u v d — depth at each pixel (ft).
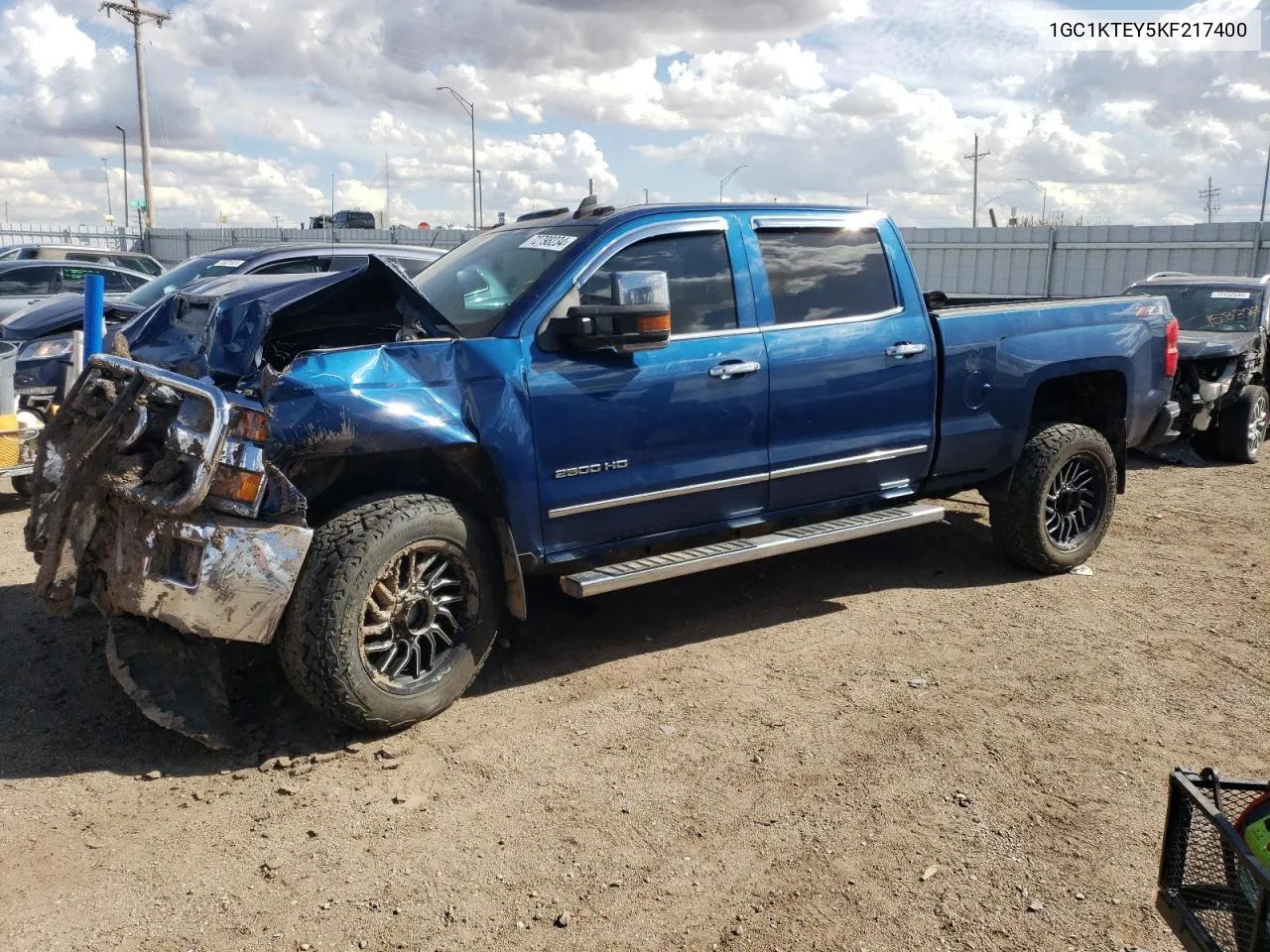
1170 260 73.67
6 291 42.32
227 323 14.56
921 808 11.32
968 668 15.16
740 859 10.41
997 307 18.72
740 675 14.90
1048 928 9.35
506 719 13.48
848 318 16.85
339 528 12.44
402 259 31.96
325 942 9.14
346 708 12.35
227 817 11.11
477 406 13.38
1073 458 19.11
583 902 9.73
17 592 17.88
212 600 11.66
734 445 15.64
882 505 18.11
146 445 12.47
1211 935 7.05
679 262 15.43
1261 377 35.86
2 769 12.01
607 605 17.85
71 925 9.32
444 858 10.41
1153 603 18.08
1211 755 12.56
